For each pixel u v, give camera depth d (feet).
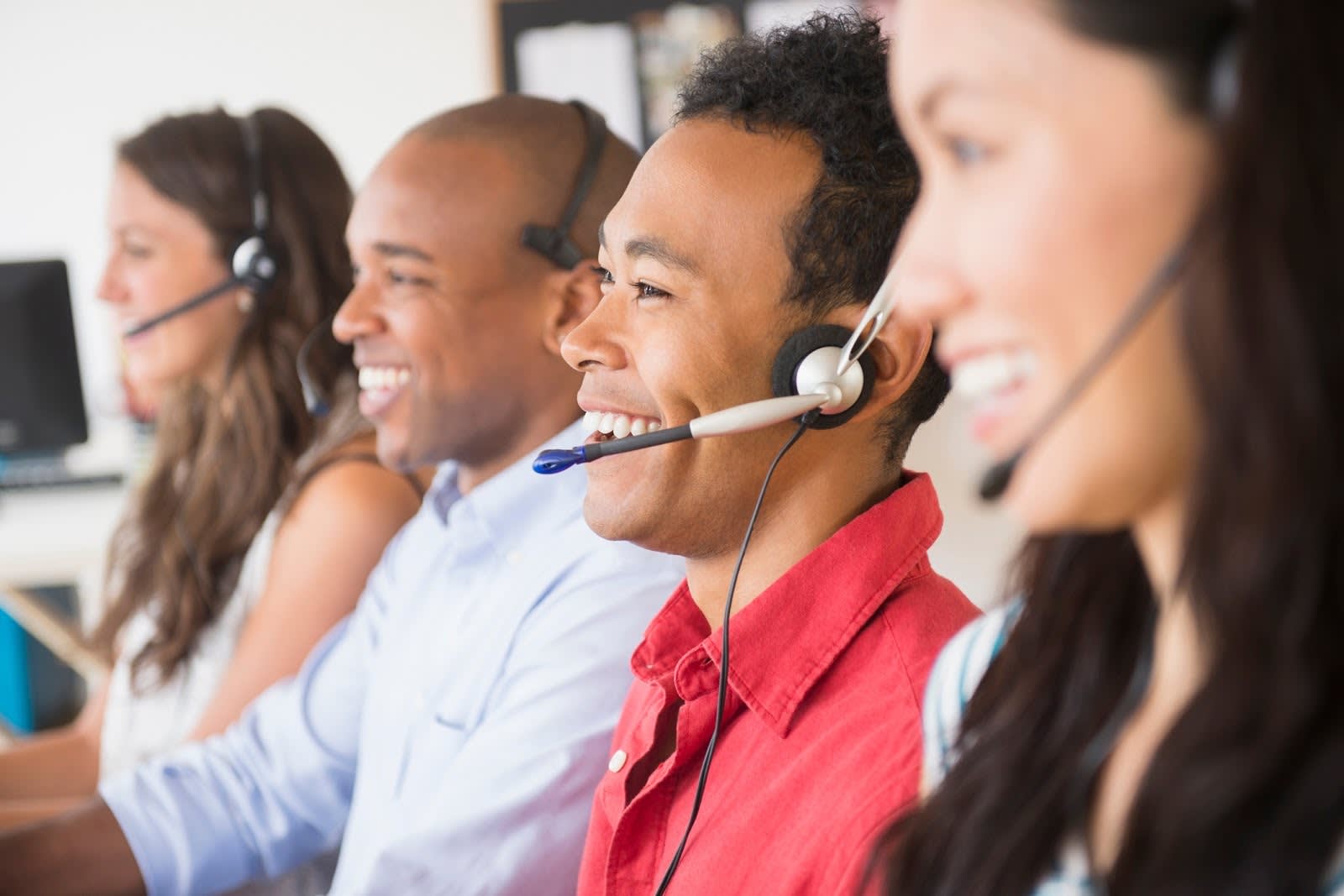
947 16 1.65
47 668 9.82
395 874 3.65
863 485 2.91
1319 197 1.44
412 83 12.26
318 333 6.07
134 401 9.45
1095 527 1.75
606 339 2.97
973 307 1.70
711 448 2.82
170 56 12.28
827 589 2.80
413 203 4.45
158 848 4.53
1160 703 1.93
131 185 6.13
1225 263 1.48
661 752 2.99
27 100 12.28
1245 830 1.59
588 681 3.74
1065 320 1.62
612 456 2.93
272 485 5.97
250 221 6.10
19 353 9.53
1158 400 1.60
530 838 3.65
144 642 6.07
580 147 4.56
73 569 8.12
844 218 2.77
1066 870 1.97
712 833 2.74
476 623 4.17
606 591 3.85
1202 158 1.55
